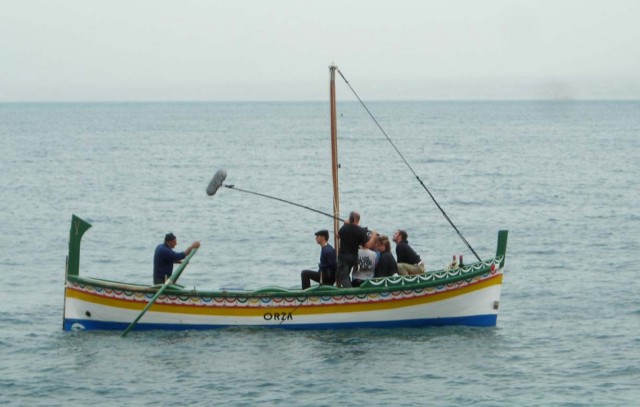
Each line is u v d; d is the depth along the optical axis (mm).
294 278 96750
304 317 70688
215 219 144750
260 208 159625
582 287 88938
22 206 162375
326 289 70312
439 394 57156
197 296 70375
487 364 63094
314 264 104938
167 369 61969
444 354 65250
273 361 63469
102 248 116938
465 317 71875
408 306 70875
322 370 61656
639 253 108688
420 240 122750
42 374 61094
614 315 77438
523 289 88188
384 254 72125
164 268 72125
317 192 190000
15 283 92688
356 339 68688
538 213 149250
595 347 67375
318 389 58094
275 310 70750
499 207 158500
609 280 92438
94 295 71000
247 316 70750
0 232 129000
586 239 120375
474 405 55156
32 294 87125
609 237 121812
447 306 71312
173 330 71000
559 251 110938
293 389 58094
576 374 61031
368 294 70438
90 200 172875
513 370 61812
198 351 65812
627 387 58312
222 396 56938
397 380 59750
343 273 71375
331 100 76812
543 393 57188
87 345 67625
